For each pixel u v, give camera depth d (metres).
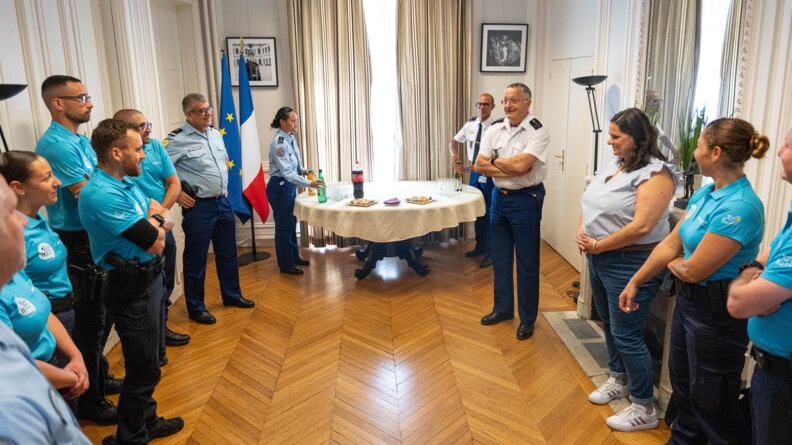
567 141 4.85
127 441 2.21
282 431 2.49
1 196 0.84
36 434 0.73
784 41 2.21
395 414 2.62
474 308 3.91
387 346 3.33
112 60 3.53
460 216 4.09
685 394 2.13
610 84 3.97
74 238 2.65
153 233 2.08
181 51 4.90
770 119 2.32
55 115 2.59
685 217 2.00
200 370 3.06
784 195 2.29
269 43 5.13
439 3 5.03
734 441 1.97
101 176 2.05
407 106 5.23
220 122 4.78
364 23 5.04
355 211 3.94
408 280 4.52
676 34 3.12
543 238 5.67
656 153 2.28
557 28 4.98
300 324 3.68
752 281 1.52
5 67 2.51
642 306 2.37
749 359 2.47
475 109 5.44
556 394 2.77
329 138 5.24
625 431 2.45
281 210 4.56
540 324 3.62
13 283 1.53
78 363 1.77
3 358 0.76
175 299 4.14
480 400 2.73
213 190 3.59
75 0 3.11
